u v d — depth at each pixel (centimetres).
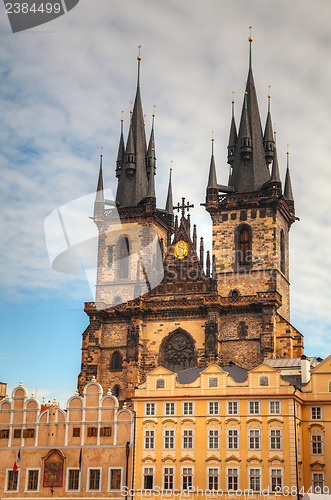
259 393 9494
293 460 9138
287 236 15088
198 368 10781
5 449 10325
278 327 13500
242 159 14800
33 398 10469
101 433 10056
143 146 16038
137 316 13875
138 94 16412
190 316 13775
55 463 10081
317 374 9862
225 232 14300
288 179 15750
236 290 13912
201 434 9569
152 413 9850
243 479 9244
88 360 13975
